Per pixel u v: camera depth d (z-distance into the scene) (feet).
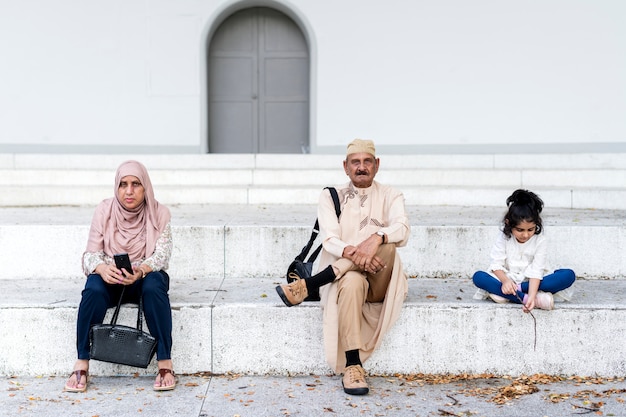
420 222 15.23
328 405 10.03
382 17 26.40
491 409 9.85
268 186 21.56
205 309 11.40
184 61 26.55
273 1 26.63
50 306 11.37
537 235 11.37
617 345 11.21
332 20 26.50
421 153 26.53
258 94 29.04
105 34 26.17
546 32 25.76
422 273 14.14
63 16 25.93
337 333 10.91
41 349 11.39
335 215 11.56
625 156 23.12
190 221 15.33
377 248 10.87
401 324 11.39
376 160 11.84
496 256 11.55
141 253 11.44
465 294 12.37
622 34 25.39
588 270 14.10
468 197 19.86
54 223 14.57
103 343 10.51
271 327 11.44
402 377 11.36
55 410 9.77
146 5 26.30
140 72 26.43
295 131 29.25
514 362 11.37
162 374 10.71
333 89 26.68
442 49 26.25
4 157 23.18
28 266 14.01
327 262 11.57
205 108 26.86
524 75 25.98
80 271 14.07
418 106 26.48
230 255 14.12
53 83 26.03
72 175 21.76
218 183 21.98
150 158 23.43
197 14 26.50
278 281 13.70
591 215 17.26
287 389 10.75
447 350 11.41
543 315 11.27
